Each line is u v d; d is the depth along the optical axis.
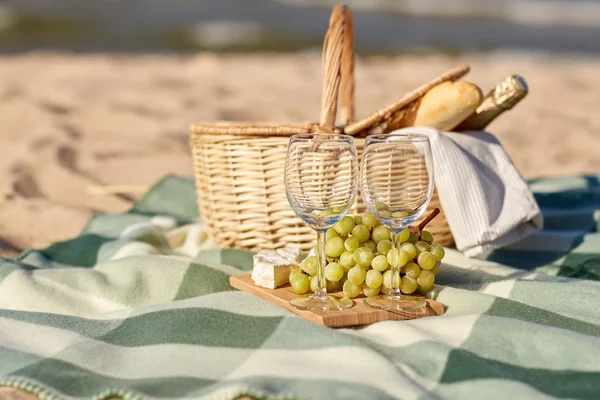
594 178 2.90
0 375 1.31
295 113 5.54
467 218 1.88
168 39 13.40
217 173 1.99
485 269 1.85
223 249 1.98
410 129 1.94
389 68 8.52
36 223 2.63
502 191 1.96
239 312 1.49
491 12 19.47
